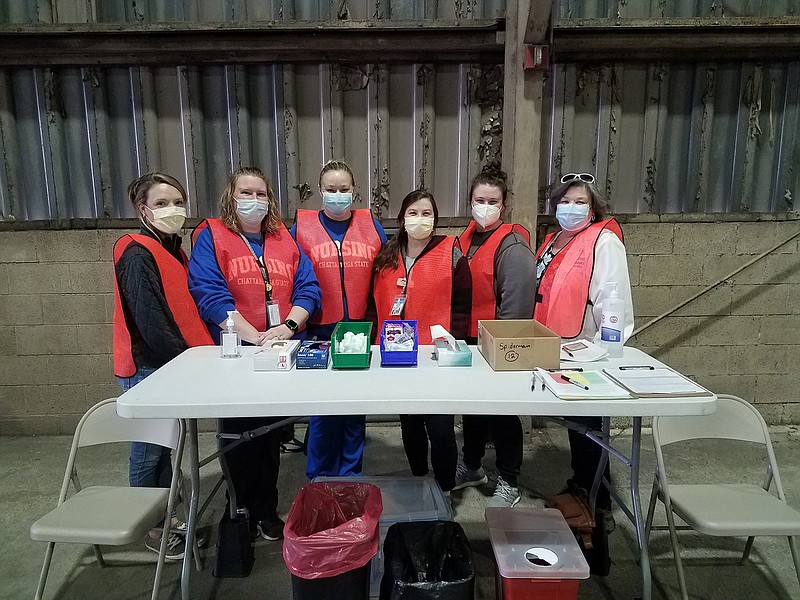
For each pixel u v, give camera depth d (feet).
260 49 8.82
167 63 8.99
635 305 9.68
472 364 5.28
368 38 8.81
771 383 9.93
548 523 5.41
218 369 5.06
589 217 6.42
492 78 9.23
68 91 9.08
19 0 8.76
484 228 6.91
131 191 6.01
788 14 9.04
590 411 4.18
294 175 9.38
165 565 6.09
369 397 4.27
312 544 4.51
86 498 5.30
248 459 6.18
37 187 9.37
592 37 8.78
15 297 9.33
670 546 6.40
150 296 5.49
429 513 5.54
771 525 4.76
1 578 5.88
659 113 9.34
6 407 9.64
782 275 9.60
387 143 9.37
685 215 9.41
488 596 5.54
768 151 9.54
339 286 6.93
